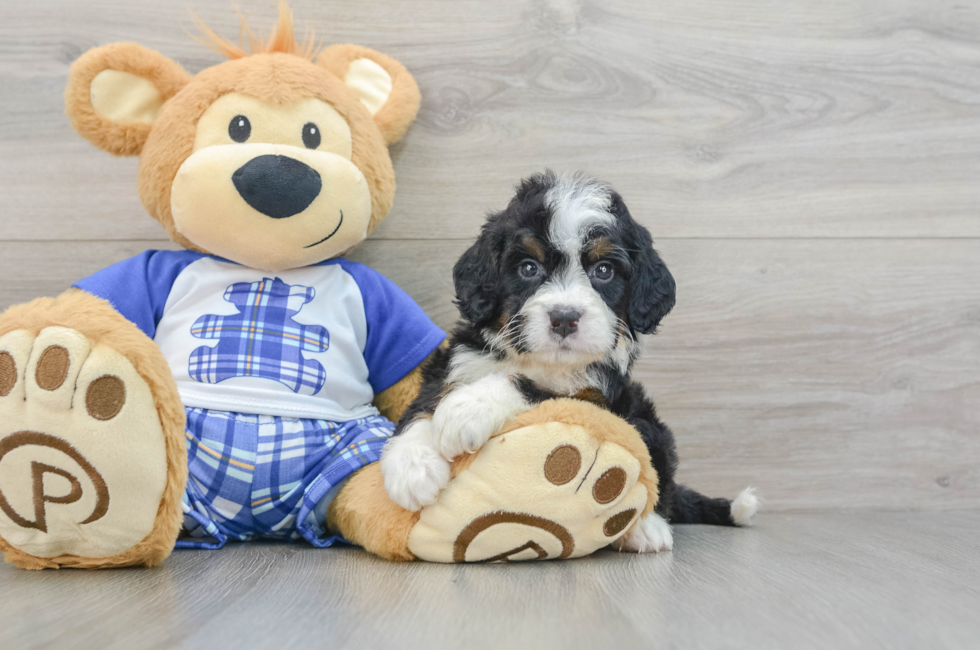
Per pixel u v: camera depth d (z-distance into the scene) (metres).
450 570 1.56
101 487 1.46
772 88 2.61
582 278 1.73
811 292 2.60
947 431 2.61
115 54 2.00
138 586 1.39
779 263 2.59
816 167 2.61
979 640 1.10
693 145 2.58
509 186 2.53
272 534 1.94
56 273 2.43
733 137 2.59
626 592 1.35
